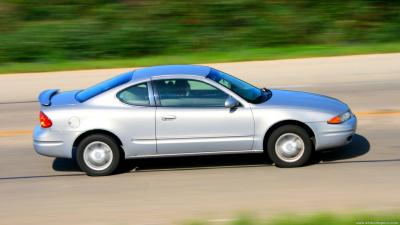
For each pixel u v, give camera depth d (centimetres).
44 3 3600
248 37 3269
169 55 3164
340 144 1264
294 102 1271
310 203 1046
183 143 1242
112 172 1271
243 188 1146
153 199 1111
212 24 3328
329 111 1256
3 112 1920
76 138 1249
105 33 3198
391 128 1544
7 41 3100
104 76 2448
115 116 1239
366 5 3422
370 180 1158
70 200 1127
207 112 1236
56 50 3119
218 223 962
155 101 1249
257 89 1327
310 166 1262
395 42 3281
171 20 3341
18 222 1022
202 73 1284
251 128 1238
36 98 2103
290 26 3309
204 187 1165
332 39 3306
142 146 1245
